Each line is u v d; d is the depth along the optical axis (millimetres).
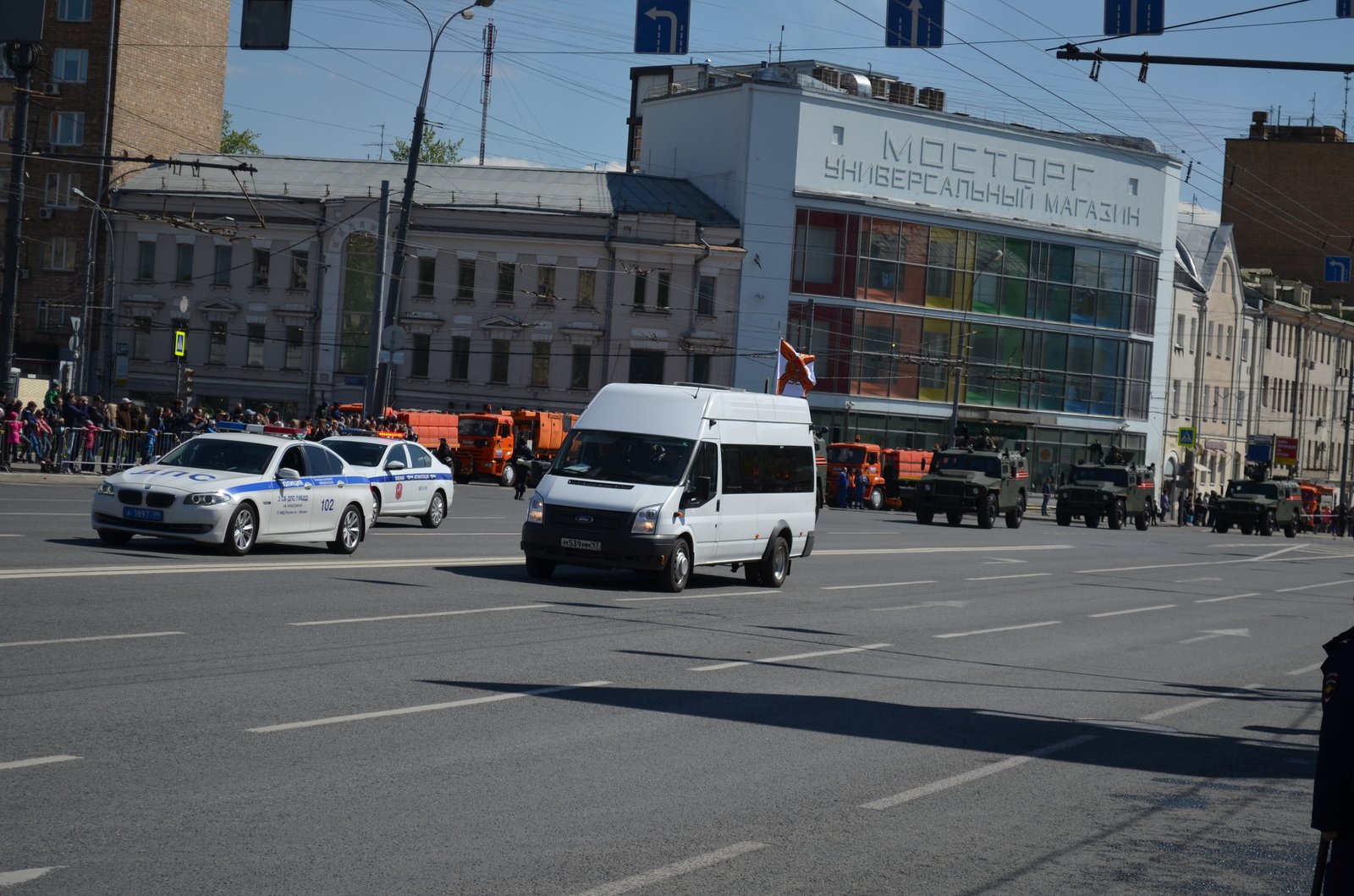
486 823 6766
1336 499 103562
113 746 7820
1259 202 99500
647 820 7062
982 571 28062
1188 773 9469
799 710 10711
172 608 13461
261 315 66500
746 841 6793
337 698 9711
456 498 41344
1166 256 80812
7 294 33250
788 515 21734
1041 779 8875
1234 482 69750
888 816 7539
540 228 66062
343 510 21016
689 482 19281
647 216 66062
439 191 67875
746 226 68000
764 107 68438
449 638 13031
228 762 7641
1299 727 11859
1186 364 84188
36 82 67500
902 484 63219
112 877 5559
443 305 66375
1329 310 100688
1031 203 75625
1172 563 36062
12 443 32344
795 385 43375
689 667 12477
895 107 71125
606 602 17109
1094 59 18422
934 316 72312
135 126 69000
